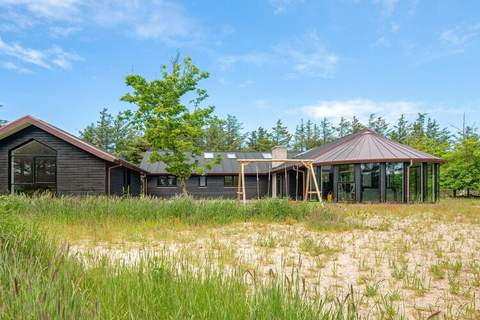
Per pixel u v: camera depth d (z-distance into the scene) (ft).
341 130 206.28
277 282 9.80
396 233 28.96
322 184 70.49
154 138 68.59
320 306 8.93
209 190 98.89
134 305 8.66
